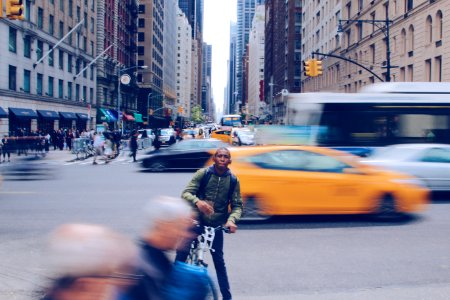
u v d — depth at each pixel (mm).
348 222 10320
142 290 2480
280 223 10188
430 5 34500
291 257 7695
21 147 29375
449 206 12430
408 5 39406
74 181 18406
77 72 57719
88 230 2393
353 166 10430
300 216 10797
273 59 133625
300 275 6793
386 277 6703
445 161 13117
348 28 56562
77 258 2246
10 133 38188
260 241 8719
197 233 4375
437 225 10094
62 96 52531
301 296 5953
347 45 57156
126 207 12305
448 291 6137
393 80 41938
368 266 7215
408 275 6789
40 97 45750
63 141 42281
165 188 16125
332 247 8312
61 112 51594
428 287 6289
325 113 17078
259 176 10062
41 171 20672
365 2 49875
